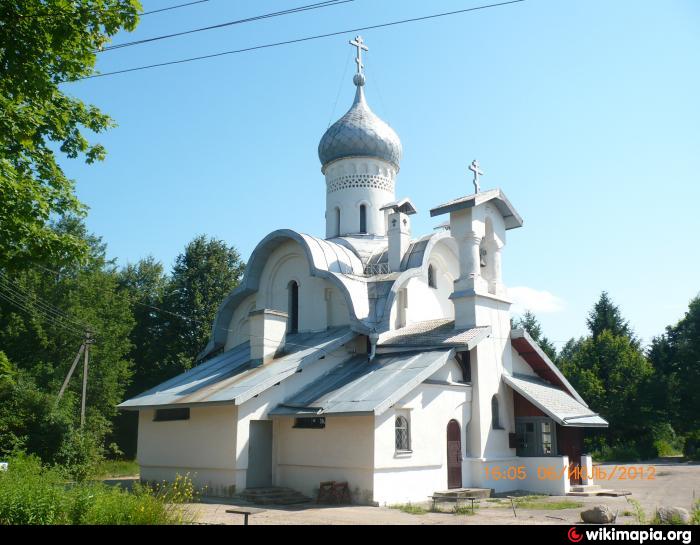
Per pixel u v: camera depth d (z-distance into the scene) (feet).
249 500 64.18
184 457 73.82
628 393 155.84
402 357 74.54
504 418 79.41
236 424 67.36
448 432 72.23
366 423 63.16
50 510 36.70
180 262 145.28
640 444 153.07
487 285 82.43
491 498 69.26
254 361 77.97
